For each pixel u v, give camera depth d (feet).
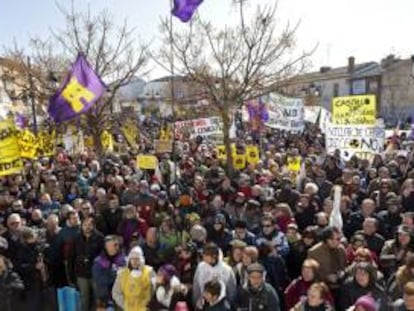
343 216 31.58
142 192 35.24
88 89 38.27
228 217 32.42
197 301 22.43
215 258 22.82
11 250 27.20
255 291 21.39
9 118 41.98
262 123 64.44
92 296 27.45
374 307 18.25
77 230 28.19
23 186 42.22
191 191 35.76
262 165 49.83
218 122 61.52
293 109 59.62
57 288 27.53
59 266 28.27
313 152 62.28
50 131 59.93
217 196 33.47
